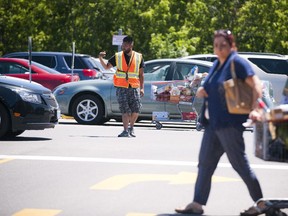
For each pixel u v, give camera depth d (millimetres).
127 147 31531
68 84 45281
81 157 28047
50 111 33562
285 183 23359
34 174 24109
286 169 26156
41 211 18562
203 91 18125
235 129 17734
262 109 17172
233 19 97250
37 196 20500
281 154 16375
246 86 17531
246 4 96812
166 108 42906
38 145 31656
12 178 23312
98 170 25047
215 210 19109
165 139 35594
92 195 20719
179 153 29828
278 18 96625
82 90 44594
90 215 18172
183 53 91375
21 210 18656
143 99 43469
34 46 98438
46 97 33594
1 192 21031
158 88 42812
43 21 98562
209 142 18344
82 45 96062
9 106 32375
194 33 97375
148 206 19375
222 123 17781
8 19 99875
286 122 16312
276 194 21516
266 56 50250
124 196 20625
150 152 29984
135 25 94062
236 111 17453
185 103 42312
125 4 94438
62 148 30672
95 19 95375
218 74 17953
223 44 17891
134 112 36438
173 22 96062
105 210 18781
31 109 32688
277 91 49344
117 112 44344
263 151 16484
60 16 97812
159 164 26672
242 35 97062
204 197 18594
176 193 21188
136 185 22359
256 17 96500
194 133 39719
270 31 96938
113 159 27656
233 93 17406
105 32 95188
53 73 56406
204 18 97250
